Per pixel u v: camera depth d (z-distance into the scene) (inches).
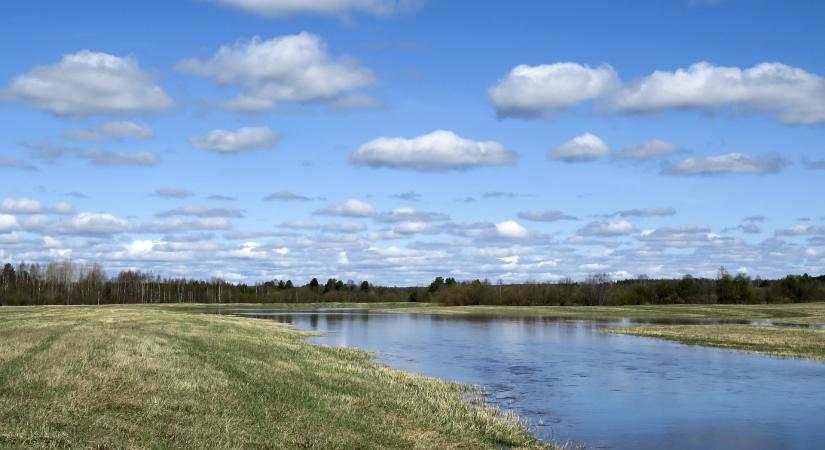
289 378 1042.7
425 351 1983.3
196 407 749.9
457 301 6683.1
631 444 829.8
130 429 626.8
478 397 1129.4
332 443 666.2
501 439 792.9
